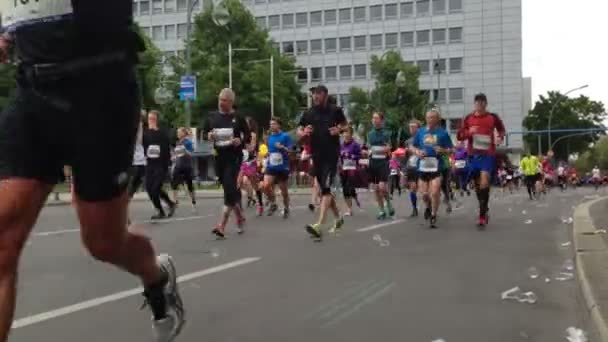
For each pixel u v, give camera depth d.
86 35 2.57
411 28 95.62
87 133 2.64
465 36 94.00
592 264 6.36
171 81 60.75
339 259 7.61
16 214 2.65
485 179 11.26
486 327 4.66
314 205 16.02
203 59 59.81
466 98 94.25
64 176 2.86
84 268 6.94
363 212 15.39
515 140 92.19
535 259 7.63
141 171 13.16
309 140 9.75
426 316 4.96
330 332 4.50
